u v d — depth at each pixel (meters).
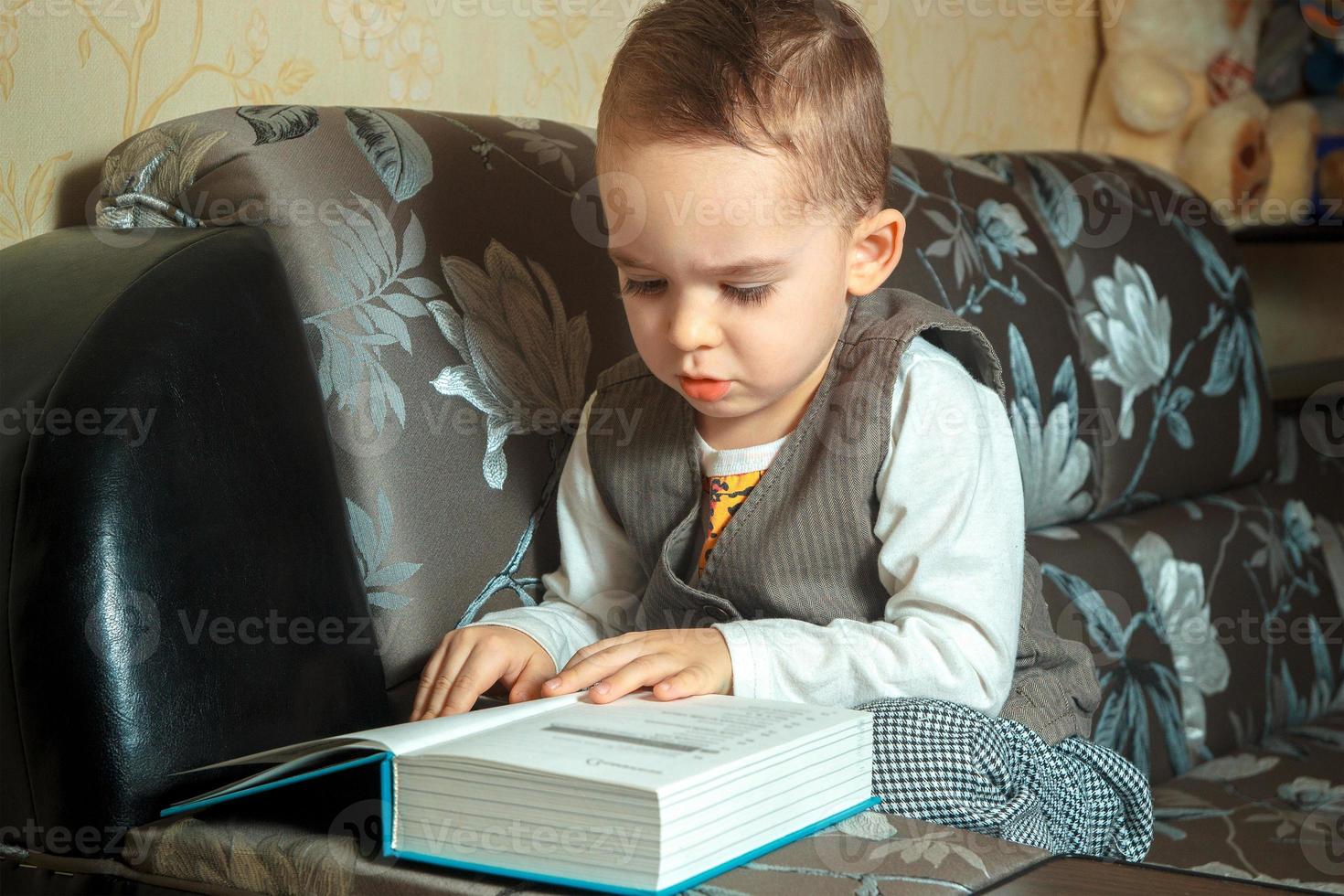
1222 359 1.59
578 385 1.00
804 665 0.76
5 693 0.63
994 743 0.74
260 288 0.79
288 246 0.87
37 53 0.93
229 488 0.70
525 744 0.59
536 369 0.98
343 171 0.91
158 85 1.01
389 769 0.60
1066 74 2.03
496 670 0.82
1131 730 1.31
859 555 0.85
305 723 0.72
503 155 1.02
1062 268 1.48
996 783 0.73
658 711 0.67
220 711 0.67
